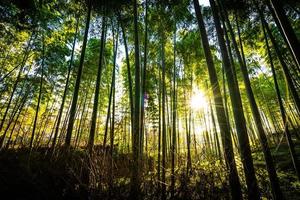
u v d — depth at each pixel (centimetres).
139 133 371
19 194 319
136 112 396
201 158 326
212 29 659
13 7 446
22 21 534
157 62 820
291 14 541
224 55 339
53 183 335
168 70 863
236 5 525
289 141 464
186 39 810
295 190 464
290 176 584
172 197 296
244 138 297
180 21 663
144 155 350
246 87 440
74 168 334
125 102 1073
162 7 586
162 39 693
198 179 308
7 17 462
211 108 907
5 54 627
